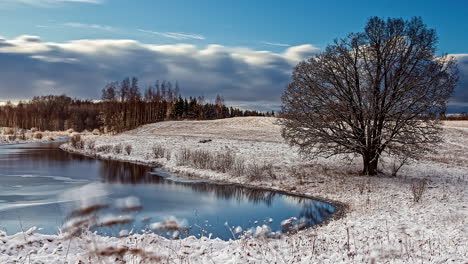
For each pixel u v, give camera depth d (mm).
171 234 12844
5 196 20406
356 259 8289
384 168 28250
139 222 14586
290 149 40312
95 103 172375
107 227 13328
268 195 22516
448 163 31812
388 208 17156
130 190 23219
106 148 46906
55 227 13922
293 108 25125
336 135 24547
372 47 23250
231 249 9305
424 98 22281
